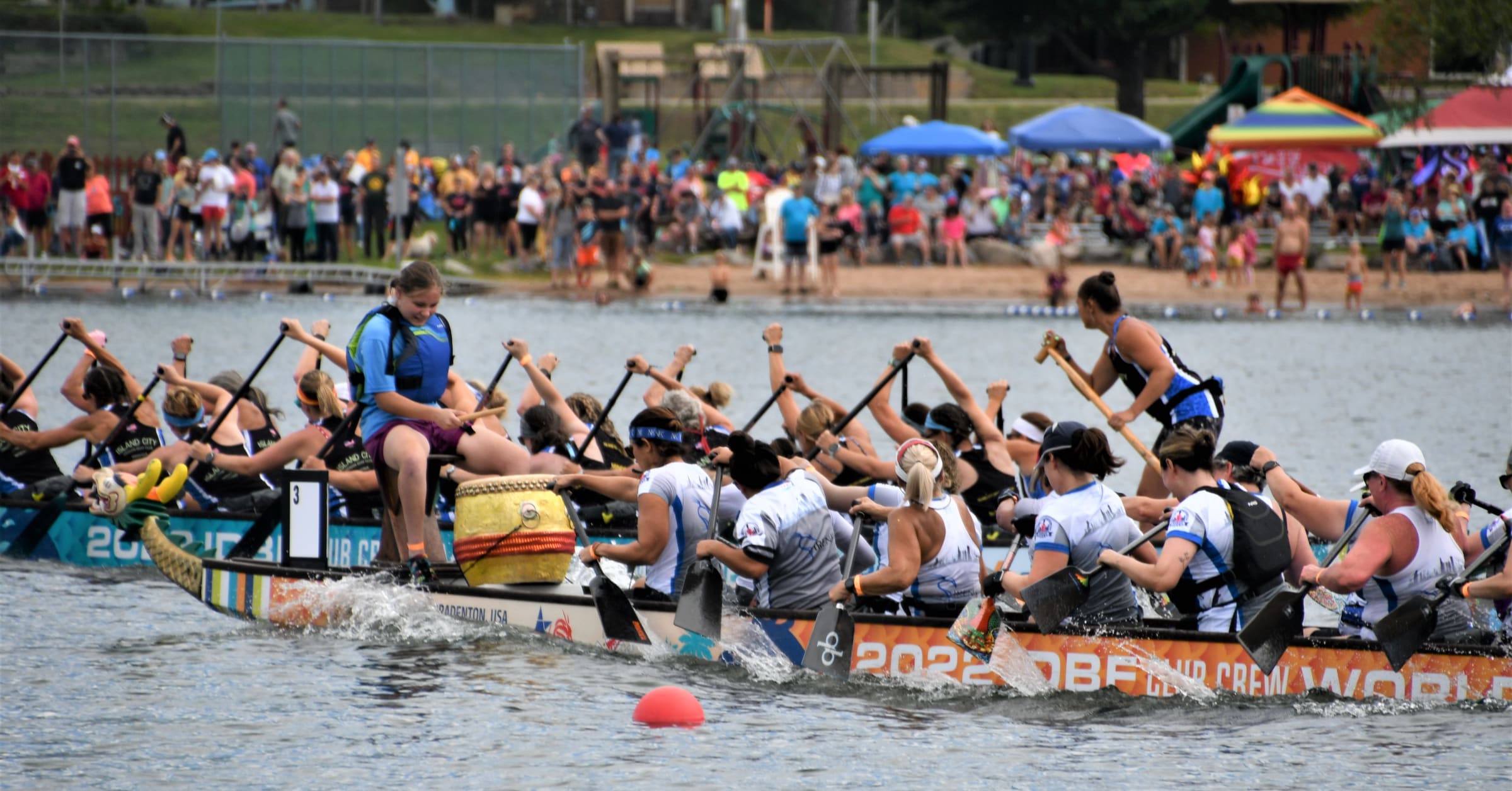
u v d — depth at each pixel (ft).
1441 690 94.89
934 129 448.65
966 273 411.54
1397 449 94.02
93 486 136.26
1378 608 95.91
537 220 394.93
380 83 446.60
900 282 398.42
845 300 372.17
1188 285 397.19
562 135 462.19
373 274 369.09
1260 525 96.02
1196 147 488.85
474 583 113.09
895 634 100.73
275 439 142.51
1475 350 299.58
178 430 137.90
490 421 131.54
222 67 431.02
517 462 116.78
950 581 101.19
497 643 110.01
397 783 81.10
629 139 496.23
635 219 382.22
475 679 100.73
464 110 455.22
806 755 86.22
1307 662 96.17
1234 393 244.01
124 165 418.31
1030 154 497.87
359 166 405.18
